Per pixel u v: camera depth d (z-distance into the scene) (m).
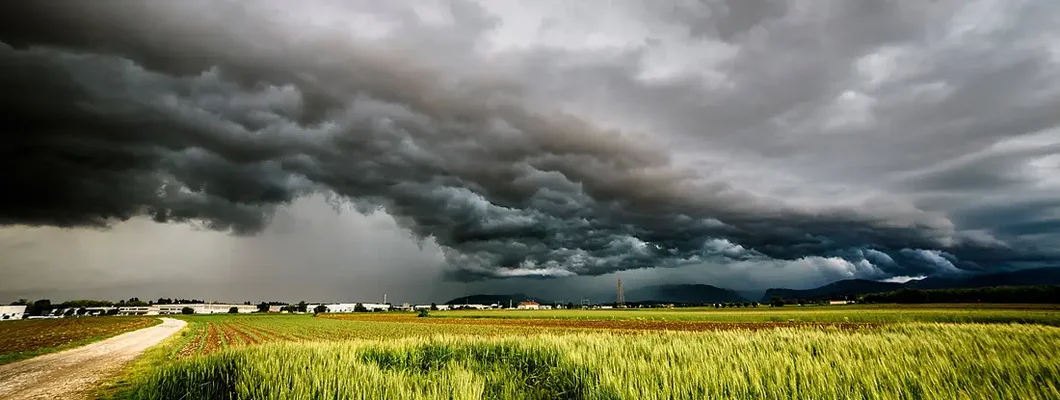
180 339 40.38
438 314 132.75
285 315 153.75
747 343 13.83
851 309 92.25
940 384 7.51
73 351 28.66
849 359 9.55
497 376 10.18
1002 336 15.76
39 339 40.28
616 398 7.36
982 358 9.62
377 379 8.71
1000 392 7.12
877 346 12.29
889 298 144.75
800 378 7.73
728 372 8.12
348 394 8.16
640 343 14.21
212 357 13.47
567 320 79.19
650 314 96.06
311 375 9.55
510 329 52.72
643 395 7.13
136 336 45.16
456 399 7.50
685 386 7.53
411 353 14.81
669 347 12.73
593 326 56.97
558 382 9.64
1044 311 57.09
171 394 11.74
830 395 6.90
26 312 169.75
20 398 13.68
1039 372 8.33
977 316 47.12
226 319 111.56
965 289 127.31
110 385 15.33
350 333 50.38
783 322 53.53
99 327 68.38
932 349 11.41
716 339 15.94
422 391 8.03
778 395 7.07
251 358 12.55
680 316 79.19
